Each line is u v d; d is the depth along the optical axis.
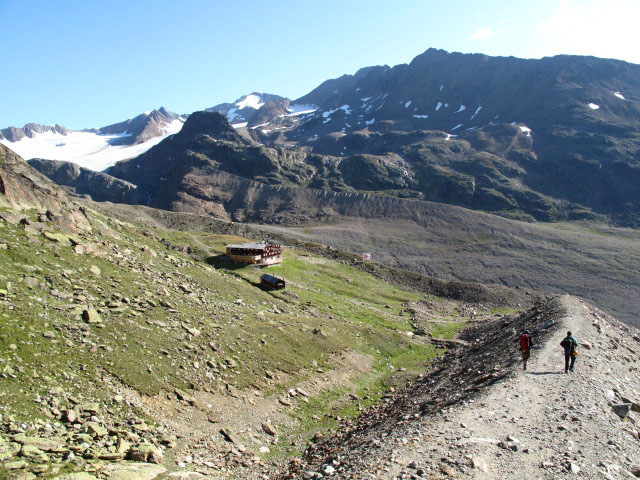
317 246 163.50
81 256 44.50
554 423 21.88
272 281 82.94
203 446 28.56
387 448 20.72
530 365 32.06
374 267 144.50
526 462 17.84
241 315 52.81
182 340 39.19
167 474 22.66
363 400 45.22
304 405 39.84
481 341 63.75
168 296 47.06
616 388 28.39
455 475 16.47
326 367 49.53
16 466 19.52
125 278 45.62
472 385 33.59
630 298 164.38
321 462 24.91
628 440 20.81
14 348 27.75
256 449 30.66
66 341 31.12
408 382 52.09
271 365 43.72
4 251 37.38
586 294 170.38
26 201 46.16
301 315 68.00
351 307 90.94
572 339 29.94
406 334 76.56
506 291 136.12
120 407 28.19
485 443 19.59
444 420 23.17
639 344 49.31
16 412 23.50
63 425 24.47
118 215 160.00
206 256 102.94
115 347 33.34
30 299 33.22
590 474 16.97
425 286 137.25
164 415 29.88
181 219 188.75
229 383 37.25
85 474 20.23
